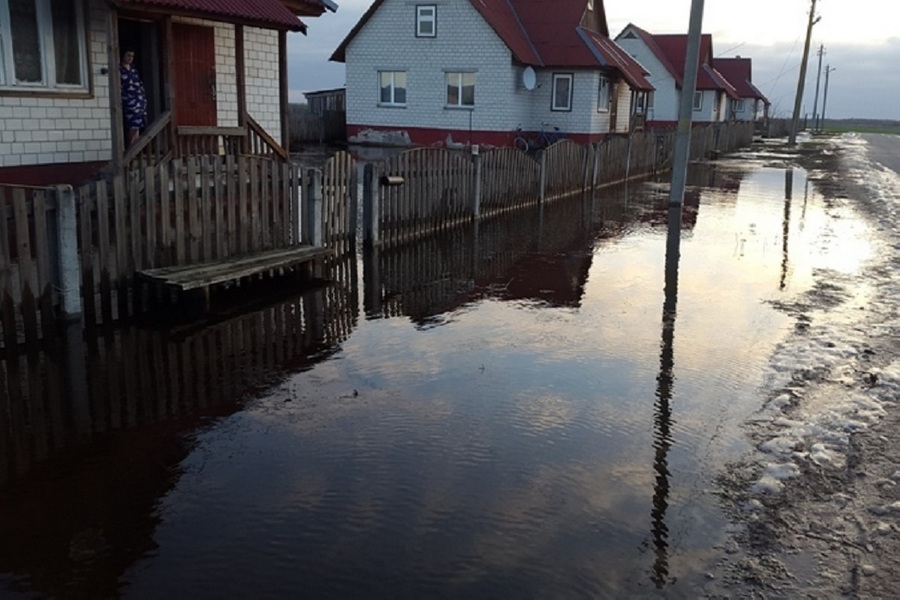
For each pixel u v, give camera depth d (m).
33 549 4.03
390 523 4.29
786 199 20.52
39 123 11.09
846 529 4.30
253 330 7.84
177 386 6.29
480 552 4.03
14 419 5.61
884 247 13.20
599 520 4.36
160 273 8.23
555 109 32.25
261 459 5.07
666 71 51.00
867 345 7.56
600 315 8.67
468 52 30.48
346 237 11.44
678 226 15.41
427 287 9.88
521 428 5.60
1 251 6.68
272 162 9.88
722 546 4.12
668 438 5.46
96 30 11.82
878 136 80.38
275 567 3.88
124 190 7.95
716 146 40.09
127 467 4.94
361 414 5.81
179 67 13.60
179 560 3.94
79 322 7.54
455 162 14.01
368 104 32.66
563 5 33.16
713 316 8.66
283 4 14.32
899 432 5.54
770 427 5.64
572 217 16.41
